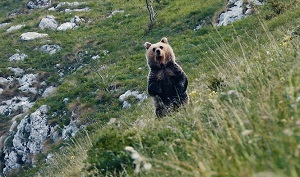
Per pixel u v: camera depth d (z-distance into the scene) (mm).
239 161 12297
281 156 11641
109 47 116438
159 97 34500
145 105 64375
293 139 12109
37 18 152375
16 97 106750
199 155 14414
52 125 85312
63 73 111875
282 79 18734
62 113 87688
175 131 19688
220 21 101000
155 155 17500
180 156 16094
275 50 26031
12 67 117625
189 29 106312
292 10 70250
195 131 17781
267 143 12633
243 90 20422
